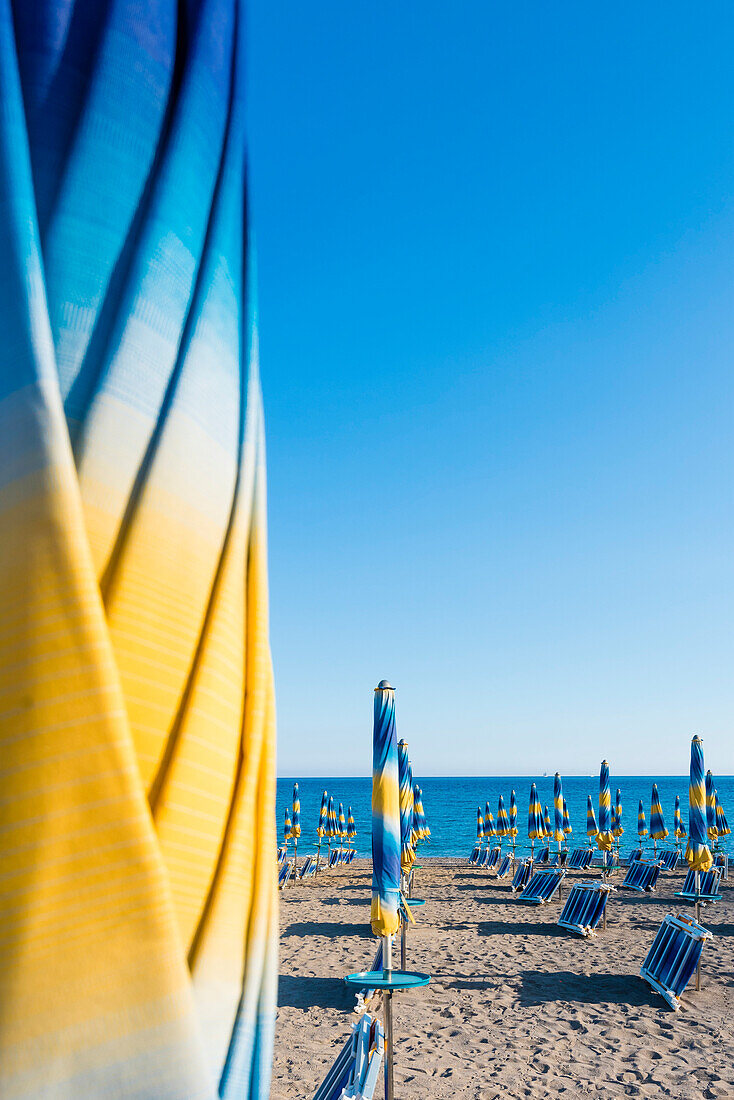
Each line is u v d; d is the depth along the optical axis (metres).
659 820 24.16
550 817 27.41
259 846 0.96
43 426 0.81
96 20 1.04
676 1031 8.04
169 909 0.75
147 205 1.00
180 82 1.10
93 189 0.96
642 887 18.80
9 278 0.85
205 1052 0.75
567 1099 6.36
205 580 0.95
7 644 0.76
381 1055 4.82
